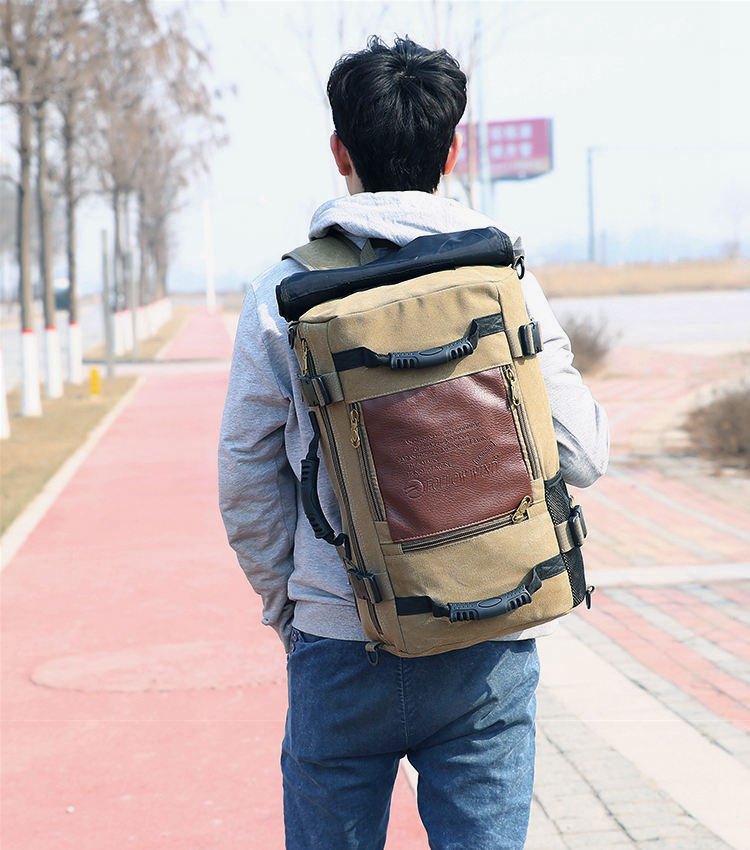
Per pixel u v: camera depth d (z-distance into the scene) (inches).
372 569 75.9
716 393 527.2
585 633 229.9
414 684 80.4
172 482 457.4
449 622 75.1
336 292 77.5
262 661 221.1
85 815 154.9
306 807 85.6
